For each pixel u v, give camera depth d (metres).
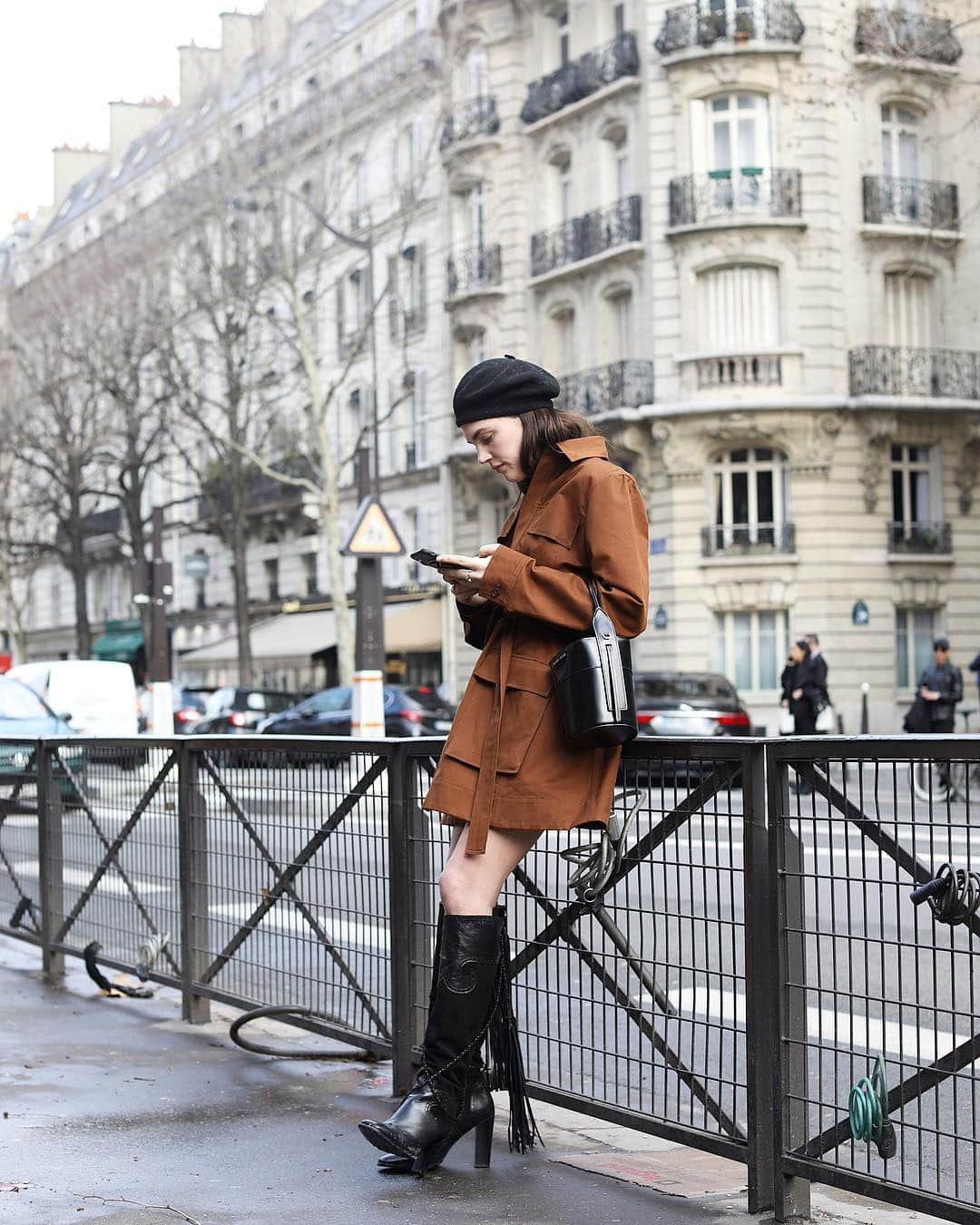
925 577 32.66
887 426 31.98
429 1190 3.98
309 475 44.56
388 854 4.97
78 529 46.19
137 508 42.50
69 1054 5.70
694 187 32.19
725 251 31.97
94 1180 4.09
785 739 3.63
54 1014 6.57
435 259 39.91
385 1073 5.34
